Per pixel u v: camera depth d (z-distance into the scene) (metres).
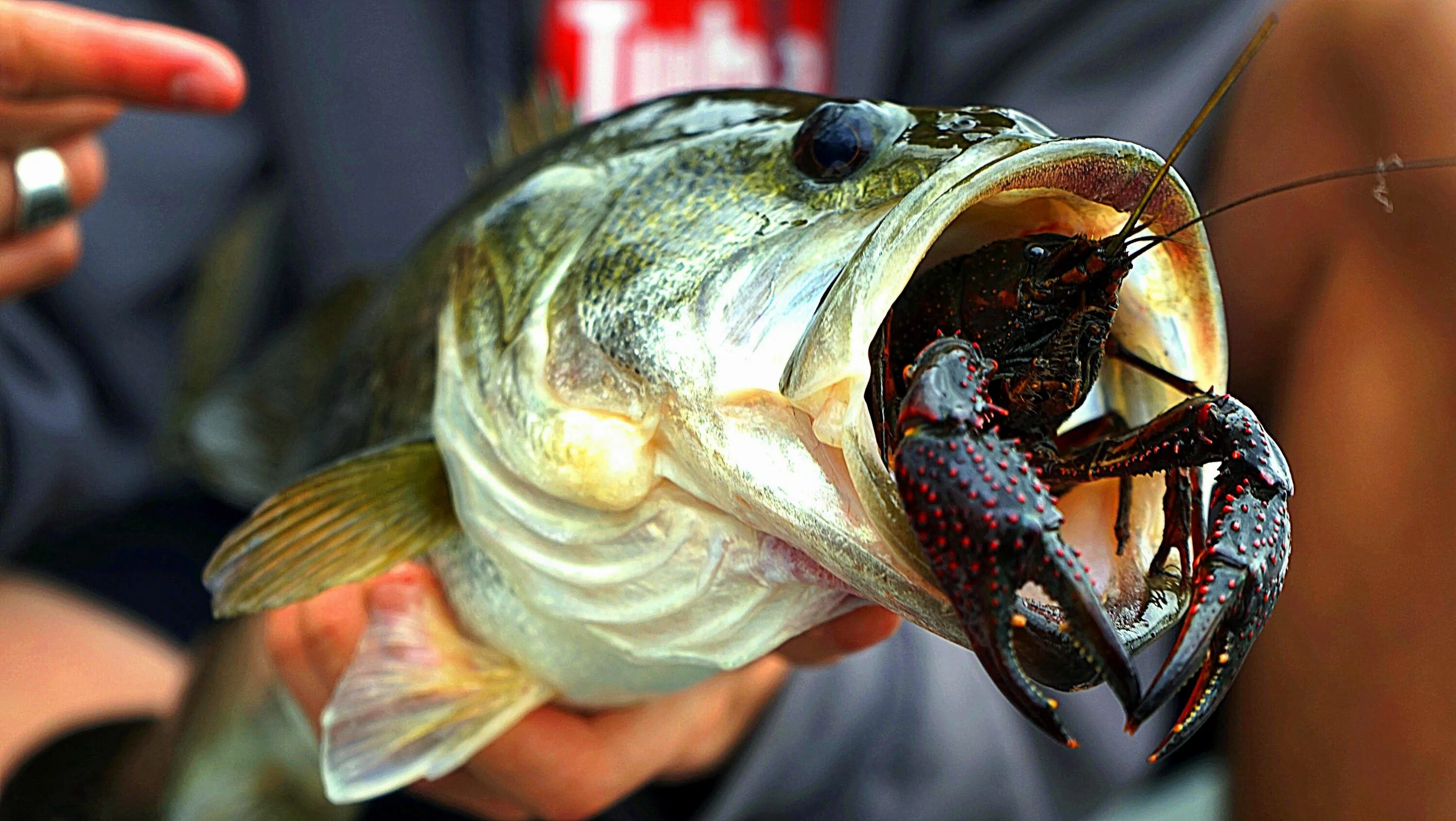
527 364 0.37
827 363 0.31
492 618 0.39
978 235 0.34
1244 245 0.55
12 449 0.60
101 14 0.63
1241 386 0.56
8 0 0.42
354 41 0.65
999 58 0.67
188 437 0.56
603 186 0.37
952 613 0.31
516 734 0.41
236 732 0.48
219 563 0.38
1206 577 0.30
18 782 0.52
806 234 0.34
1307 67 0.52
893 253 0.31
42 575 0.65
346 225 0.65
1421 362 0.47
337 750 0.39
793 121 0.36
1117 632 0.30
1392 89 0.48
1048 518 0.29
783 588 0.35
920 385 0.30
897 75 0.68
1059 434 0.34
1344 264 0.50
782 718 0.48
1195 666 0.29
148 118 0.64
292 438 0.51
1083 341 0.32
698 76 0.65
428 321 0.40
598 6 0.65
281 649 0.43
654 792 0.49
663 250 0.35
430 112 0.66
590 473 0.35
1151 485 0.33
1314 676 0.49
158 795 0.49
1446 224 0.46
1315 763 0.49
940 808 0.51
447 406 0.38
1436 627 0.46
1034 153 0.31
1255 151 0.54
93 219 0.63
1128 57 0.65
